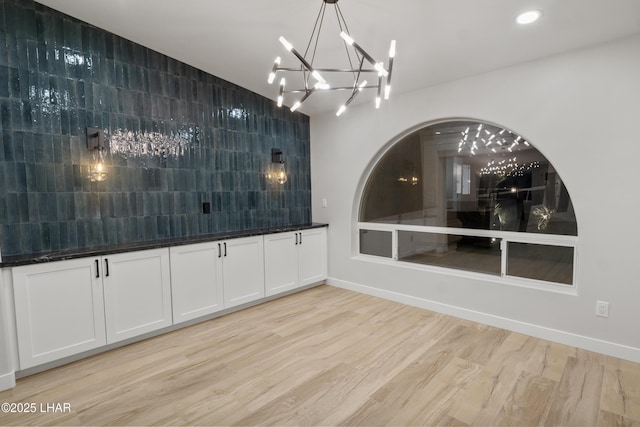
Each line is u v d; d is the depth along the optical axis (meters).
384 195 4.30
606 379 2.35
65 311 2.61
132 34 3.12
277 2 2.52
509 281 3.24
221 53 3.38
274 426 1.96
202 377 2.46
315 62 3.30
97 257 2.74
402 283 3.97
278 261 4.12
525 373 2.44
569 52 2.74
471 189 3.54
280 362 2.65
